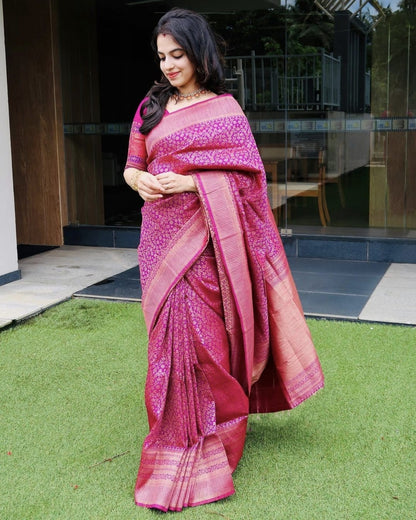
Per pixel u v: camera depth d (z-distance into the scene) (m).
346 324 4.14
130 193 6.61
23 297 4.80
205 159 2.26
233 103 2.32
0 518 2.21
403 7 5.60
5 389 3.24
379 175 5.88
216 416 2.41
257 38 5.93
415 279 5.21
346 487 2.38
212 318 2.36
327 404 3.03
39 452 2.65
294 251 6.15
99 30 6.37
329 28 5.77
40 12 6.48
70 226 6.85
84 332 4.09
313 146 5.99
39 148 6.73
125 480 2.45
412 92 5.68
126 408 3.04
